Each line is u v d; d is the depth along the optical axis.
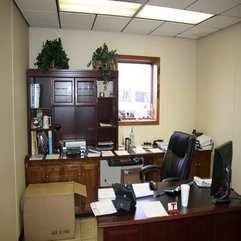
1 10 2.33
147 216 1.66
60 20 3.18
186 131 4.22
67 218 2.70
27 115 3.19
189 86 4.18
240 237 1.91
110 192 2.04
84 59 3.64
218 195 1.91
